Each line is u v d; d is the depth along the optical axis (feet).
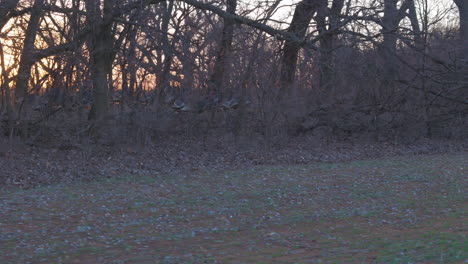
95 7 80.59
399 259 31.32
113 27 85.30
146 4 80.79
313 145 96.37
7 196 58.44
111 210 52.75
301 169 77.61
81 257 36.63
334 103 99.71
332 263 32.12
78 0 80.18
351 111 101.19
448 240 35.53
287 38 89.20
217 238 41.88
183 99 91.45
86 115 89.10
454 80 99.66
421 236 38.29
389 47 95.81
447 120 107.45
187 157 83.35
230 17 86.17
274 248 37.88
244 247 38.47
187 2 83.87
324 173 73.92
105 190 62.44
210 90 91.40
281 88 94.99
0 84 84.84
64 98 84.94
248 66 92.12
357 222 46.06
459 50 103.19
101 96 85.05
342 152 93.86
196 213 51.57
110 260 35.60
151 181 68.13
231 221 48.32
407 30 93.30
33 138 82.02
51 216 50.11
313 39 92.17
